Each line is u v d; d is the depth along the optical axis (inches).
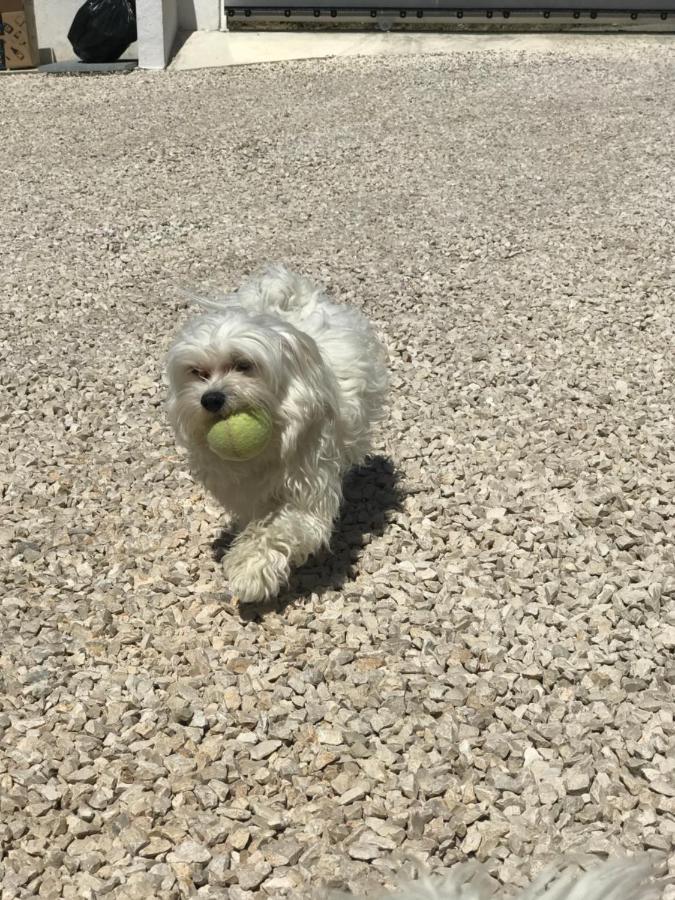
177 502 49.7
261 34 170.6
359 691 36.9
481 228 87.6
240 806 32.4
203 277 78.5
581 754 33.6
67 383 61.9
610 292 73.7
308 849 30.7
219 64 160.2
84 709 36.5
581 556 44.1
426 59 159.2
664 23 172.4
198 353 36.5
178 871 30.2
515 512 47.6
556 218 89.6
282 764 33.9
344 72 152.4
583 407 57.3
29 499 50.0
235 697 37.0
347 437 42.7
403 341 66.3
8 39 160.6
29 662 39.0
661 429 54.6
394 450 53.3
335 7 171.5
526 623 40.2
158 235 88.3
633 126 118.5
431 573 43.1
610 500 47.9
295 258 81.7
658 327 67.6
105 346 67.3
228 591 42.9
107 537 47.2
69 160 111.7
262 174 104.9
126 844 31.1
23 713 36.5
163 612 41.9
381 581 43.0
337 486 41.9
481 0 171.8
